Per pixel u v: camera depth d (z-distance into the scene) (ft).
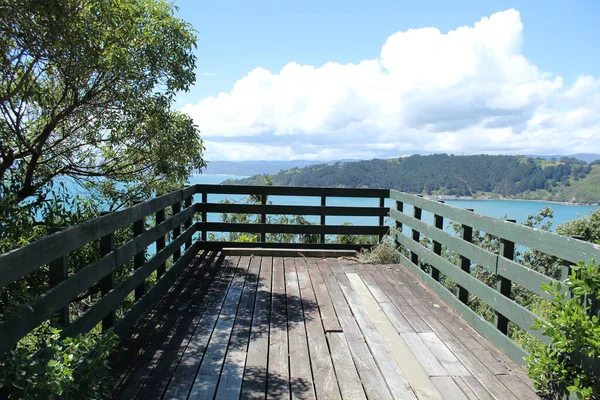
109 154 17.72
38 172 16.25
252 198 26.07
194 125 18.17
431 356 9.53
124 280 10.49
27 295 6.40
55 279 7.54
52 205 14.52
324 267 17.26
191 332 10.58
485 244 20.48
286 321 11.44
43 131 14.83
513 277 9.56
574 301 7.14
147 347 9.69
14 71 11.80
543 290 8.16
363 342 10.21
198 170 18.92
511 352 9.46
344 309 12.46
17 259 6.09
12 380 5.67
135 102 15.72
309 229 19.61
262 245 19.81
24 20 9.91
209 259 18.20
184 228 18.01
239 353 9.48
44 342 6.55
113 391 7.73
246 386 8.09
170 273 14.67
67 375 5.90
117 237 16.78
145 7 15.28
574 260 7.71
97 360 6.94
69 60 12.35
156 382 8.14
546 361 7.55
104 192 18.02
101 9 11.91
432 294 13.97
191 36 16.31
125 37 14.14
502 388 8.20
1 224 10.78
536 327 7.86
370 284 14.99
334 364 9.07
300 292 14.01
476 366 9.10
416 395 7.89
